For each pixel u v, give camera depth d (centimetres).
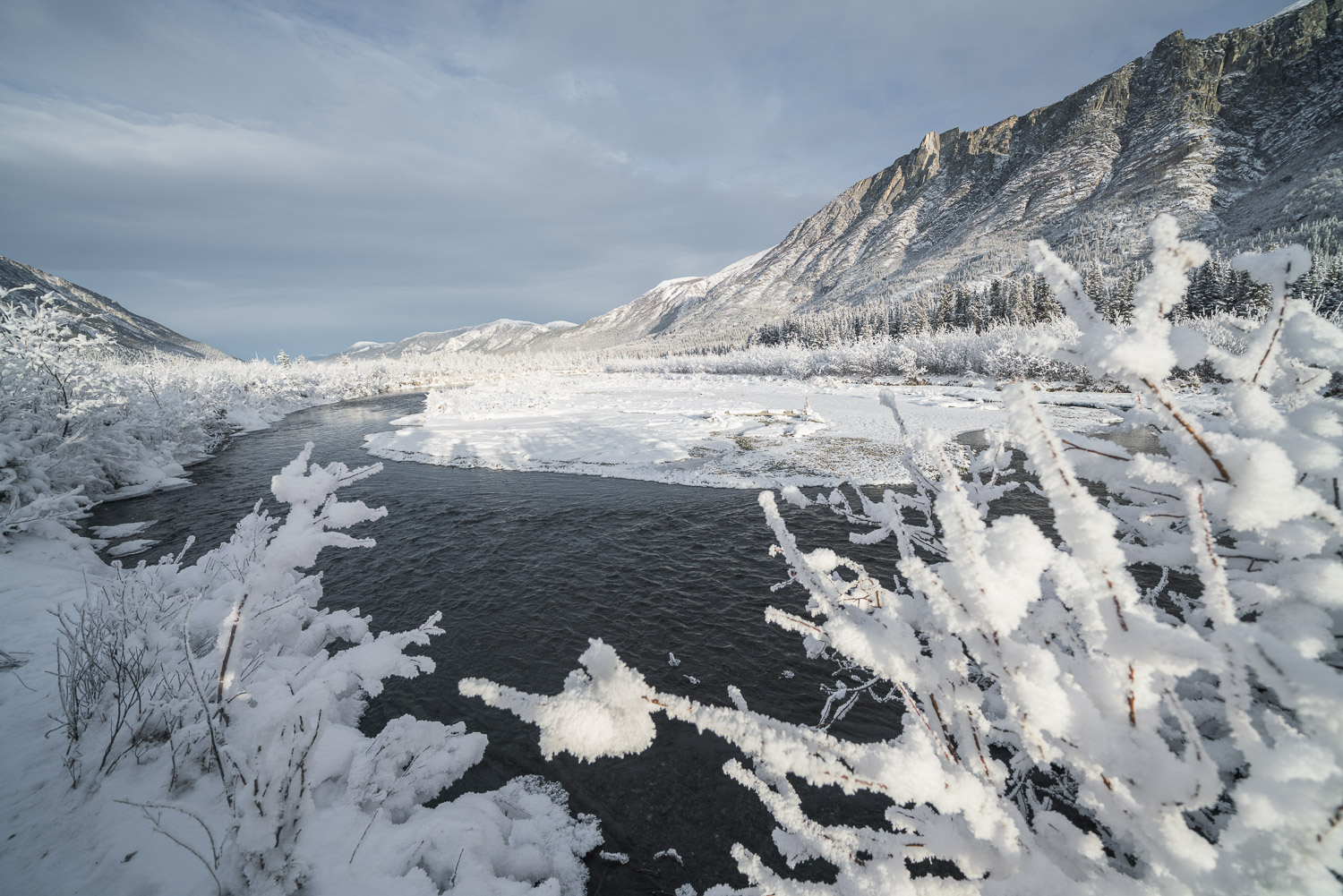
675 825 464
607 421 2595
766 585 909
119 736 383
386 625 817
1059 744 97
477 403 3450
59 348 1278
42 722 416
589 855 438
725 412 2700
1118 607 86
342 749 383
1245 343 114
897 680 114
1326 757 72
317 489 264
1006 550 90
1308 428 113
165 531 1212
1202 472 88
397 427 2811
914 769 100
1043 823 106
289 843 224
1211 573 87
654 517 1267
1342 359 107
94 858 303
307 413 3888
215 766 363
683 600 870
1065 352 89
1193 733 86
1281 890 76
